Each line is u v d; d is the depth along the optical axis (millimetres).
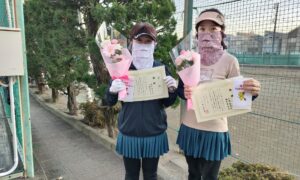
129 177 2385
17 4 2996
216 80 1964
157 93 2180
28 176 3328
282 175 2656
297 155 4383
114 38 2268
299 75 4918
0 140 3553
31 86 15242
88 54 4961
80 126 5906
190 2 3883
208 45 1987
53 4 5312
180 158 3992
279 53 4363
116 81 2090
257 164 2900
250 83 1844
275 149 4617
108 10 3789
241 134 5270
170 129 5461
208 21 1962
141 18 3859
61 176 3418
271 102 5863
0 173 3070
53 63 5867
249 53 3977
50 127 6250
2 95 3934
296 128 5551
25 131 3250
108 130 4918
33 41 7586
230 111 1929
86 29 5117
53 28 5594
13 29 2934
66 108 9219
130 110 2219
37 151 4379
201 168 2189
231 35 3732
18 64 3027
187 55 1900
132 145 2229
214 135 2027
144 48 2186
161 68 2176
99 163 3842
